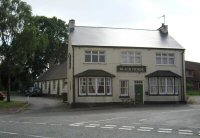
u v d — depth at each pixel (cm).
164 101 4269
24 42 4072
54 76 5772
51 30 6981
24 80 7275
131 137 1498
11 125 2025
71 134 1599
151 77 4281
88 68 4109
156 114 2714
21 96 6091
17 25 4109
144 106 3812
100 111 3181
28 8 4209
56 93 5669
